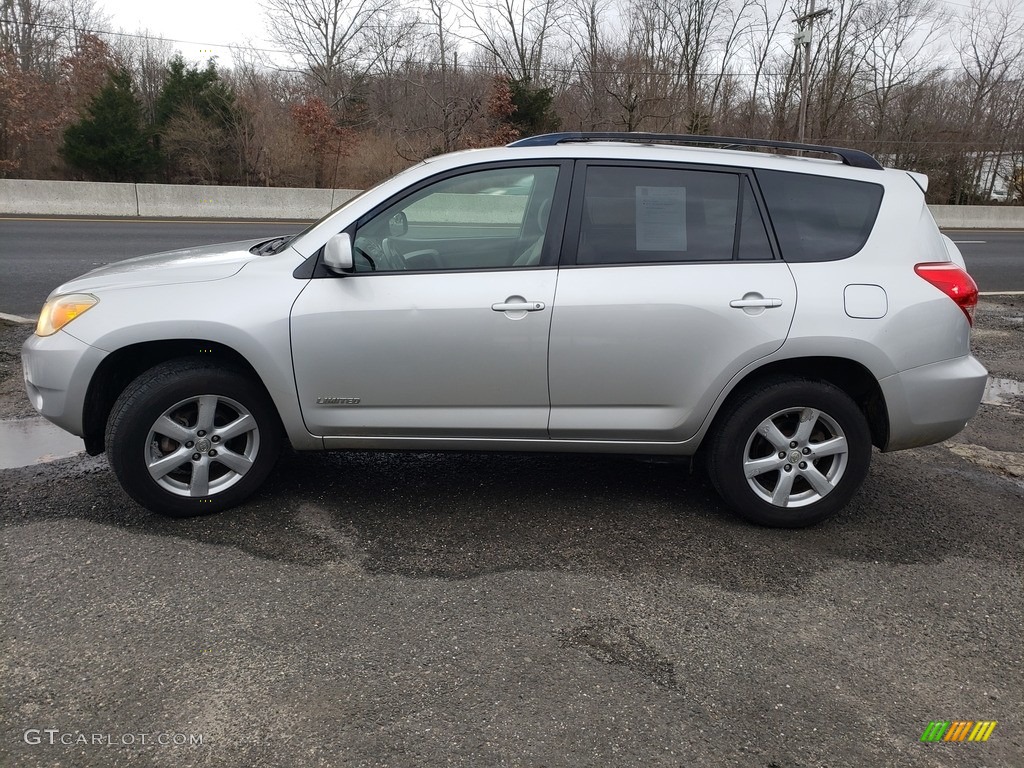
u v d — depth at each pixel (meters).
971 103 36.53
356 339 3.50
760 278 3.54
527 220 3.61
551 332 3.50
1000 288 12.20
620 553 3.49
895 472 4.61
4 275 10.16
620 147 3.68
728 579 3.29
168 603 2.98
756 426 3.64
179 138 26.31
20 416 5.14
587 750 2.29
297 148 26.89
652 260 3.56
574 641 2.82
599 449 3.73
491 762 2.23
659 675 2.64
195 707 2.42
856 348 3.52
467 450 3.74
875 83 37.72
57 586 3.08
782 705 2.52
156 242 13.92
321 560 3.35
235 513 3.77
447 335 3.50
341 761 2.21
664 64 33.75
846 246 3.63
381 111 32.47
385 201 3.58
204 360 3.62
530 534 3.65
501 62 33.41
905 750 2.34
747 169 3.66
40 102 27.00
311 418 3.62
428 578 3.23
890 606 3.13
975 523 3.91
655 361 3.54
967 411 3.70
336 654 2.70
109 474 4.21
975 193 36.06
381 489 4.12
